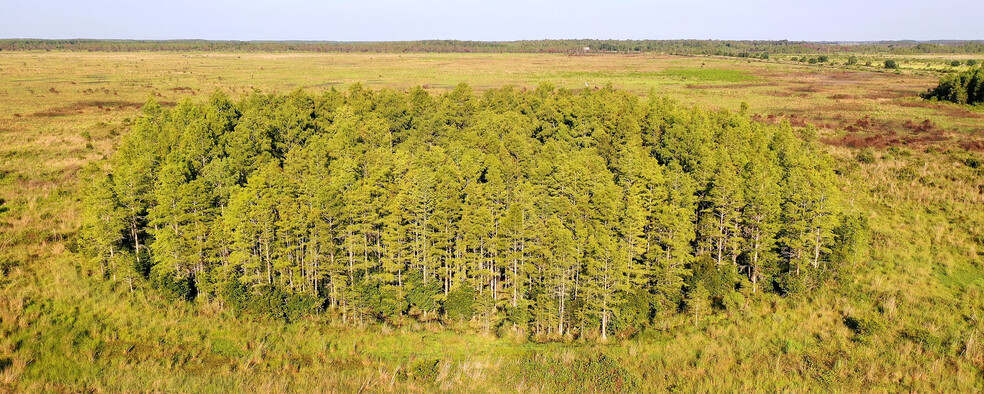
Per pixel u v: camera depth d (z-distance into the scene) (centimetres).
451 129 7031
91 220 4644
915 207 6256
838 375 3628
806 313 4350
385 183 4969
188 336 4009
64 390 3338
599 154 6378
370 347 4062
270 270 4484
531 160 5788
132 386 3422
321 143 5988
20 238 5247
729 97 15550
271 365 3781
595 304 4153
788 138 6266
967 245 5247
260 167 5456
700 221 5162
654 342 4106
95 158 8362
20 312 4028
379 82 19400
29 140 9425
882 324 4097
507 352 4053
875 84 18538
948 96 14062
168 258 4403
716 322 4316
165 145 5653
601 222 4541
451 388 3581
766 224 4628
